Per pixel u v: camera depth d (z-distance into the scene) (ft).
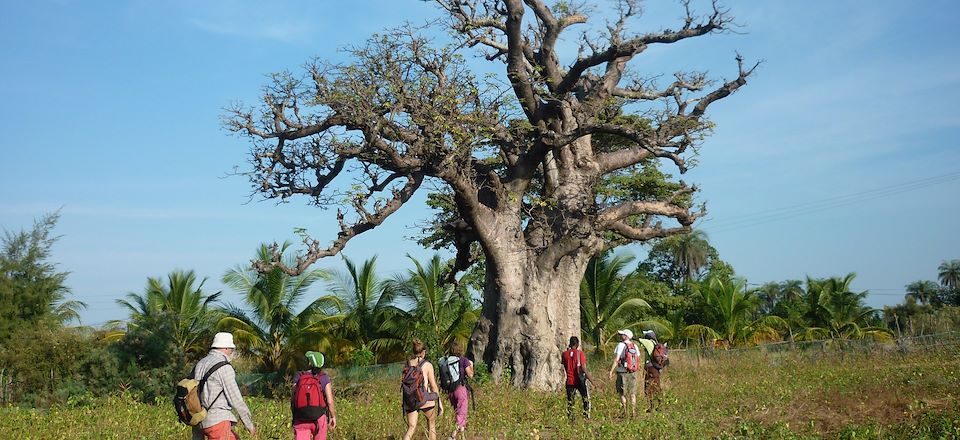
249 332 99.09
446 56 65.00
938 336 95.04
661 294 155.02
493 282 71.46
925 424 35.35
